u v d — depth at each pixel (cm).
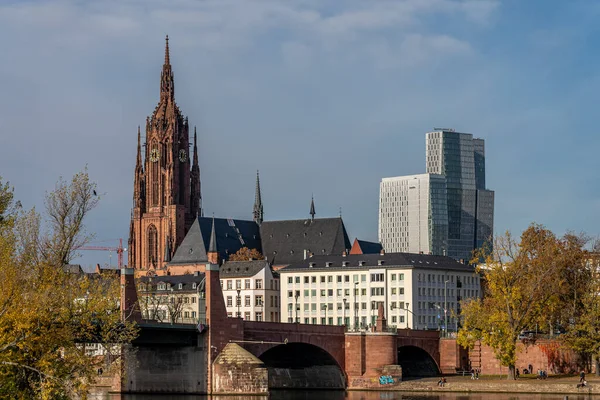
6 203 13988
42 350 13275
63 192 14750
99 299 15200
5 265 13025
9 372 12788
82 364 13800
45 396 12244
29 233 13988
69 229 14675
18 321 12812
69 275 14512
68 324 13962
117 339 16900
